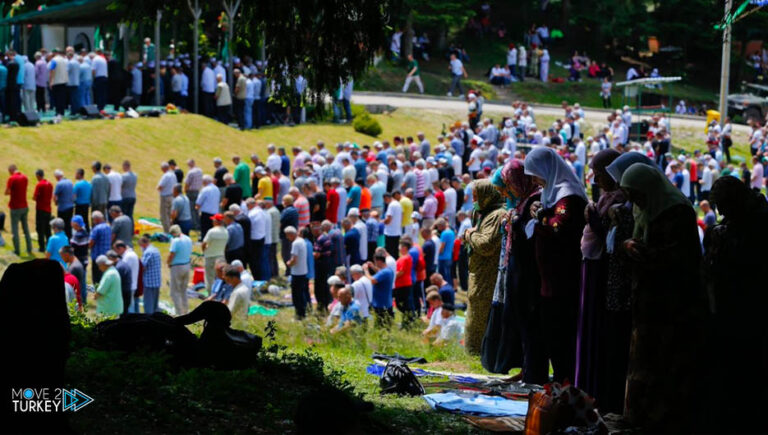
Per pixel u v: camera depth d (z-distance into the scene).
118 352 7.66
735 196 6.39
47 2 37.78
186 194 24.14
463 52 59.41
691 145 45.66
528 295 8.03
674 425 6.33
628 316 6.87
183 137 30.75
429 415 7.40
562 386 6.33
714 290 6.48
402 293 17.28
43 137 27.19
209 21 43.66
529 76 57.97
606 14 64.69
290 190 21.05
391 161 26.95
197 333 11.55
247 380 7.64
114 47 36.28
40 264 5.54
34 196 20.91
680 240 6.21
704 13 63.25
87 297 17.80
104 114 30.42
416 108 44.88
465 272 21.55
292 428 6.55
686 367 6.32
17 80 27.47
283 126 35.78
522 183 8.00
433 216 23.52
